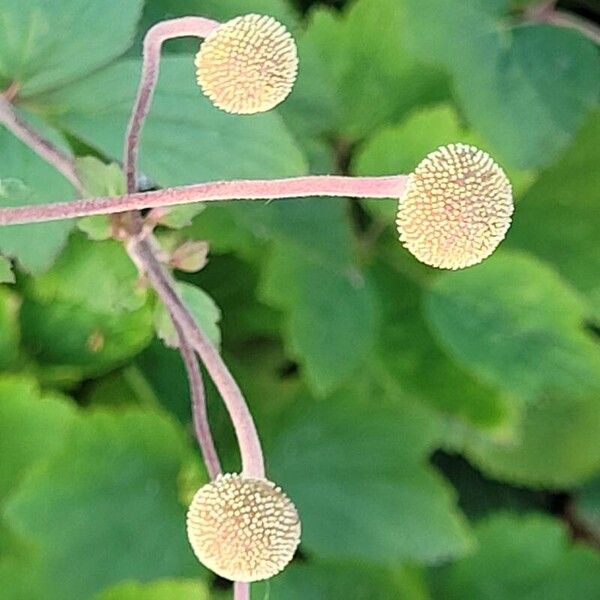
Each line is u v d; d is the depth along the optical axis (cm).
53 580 15
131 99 12
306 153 15
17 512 15
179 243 12
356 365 15
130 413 15
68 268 13
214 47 10
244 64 10
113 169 11
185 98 12
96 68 12
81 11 12
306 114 15
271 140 12
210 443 12
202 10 14
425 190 9
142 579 15
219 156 12
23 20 12
